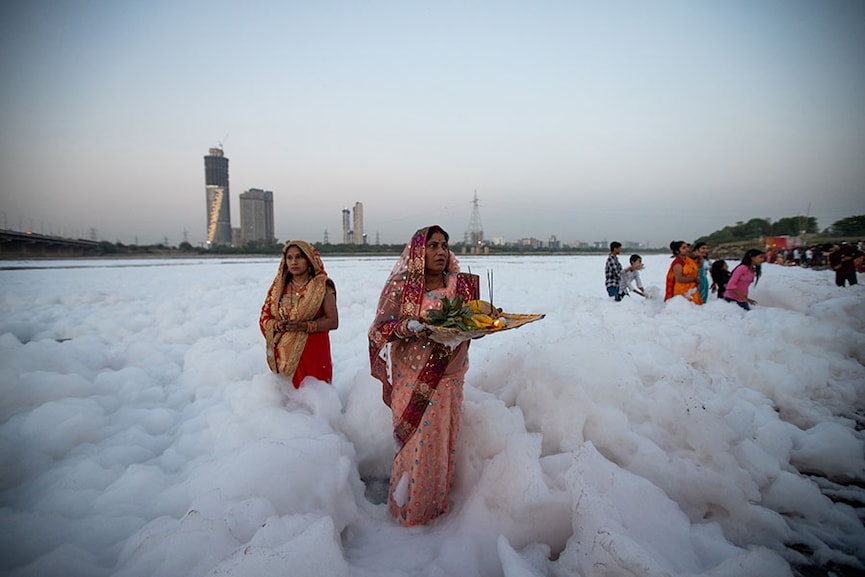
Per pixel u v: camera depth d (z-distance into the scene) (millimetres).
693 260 8641
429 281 2764
